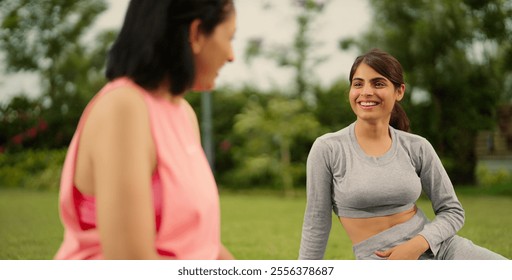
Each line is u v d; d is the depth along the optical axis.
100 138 1.76
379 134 4.50
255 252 7.93
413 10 19.84
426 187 4.64
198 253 1.98
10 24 24.67
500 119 23.41
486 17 19.62
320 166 4.59
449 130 20.44
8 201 16.38
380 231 4.42
